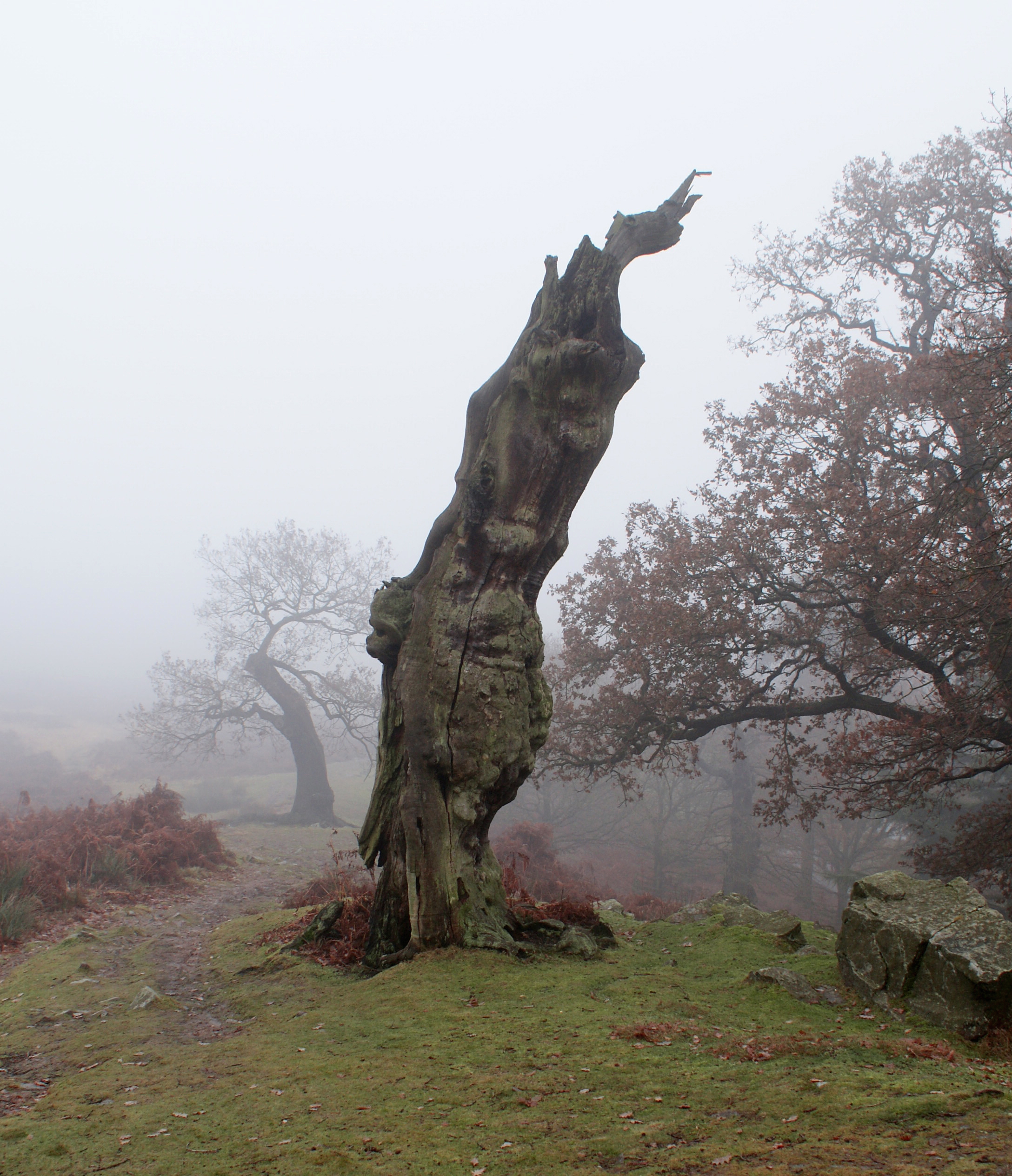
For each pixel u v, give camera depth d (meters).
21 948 9.93
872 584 14.39
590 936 7.58
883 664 16.70
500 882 7.76
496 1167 3.02
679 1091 3.76
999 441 13.49
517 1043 4.75
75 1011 6.70
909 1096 3.36
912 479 16.31
